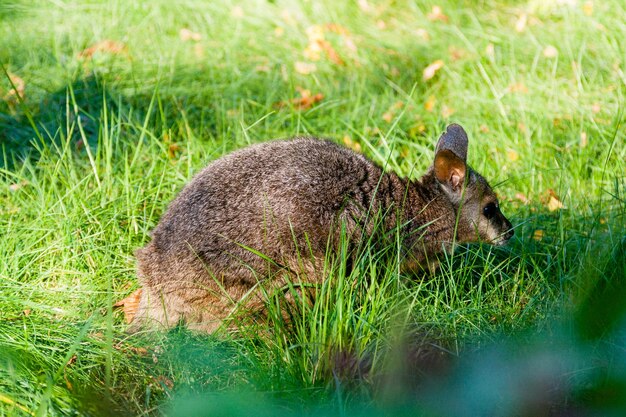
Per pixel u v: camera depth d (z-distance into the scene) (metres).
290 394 7.47
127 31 18.00
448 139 10.80
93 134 13.77
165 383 8.06
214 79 15.97
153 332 8.82
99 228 10.56
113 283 9.94
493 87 14.64
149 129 13.73
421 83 16.00
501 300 9.32
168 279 9.09
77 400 7.38
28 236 10.21
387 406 7.38
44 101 14.88
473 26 18.27
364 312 8.43
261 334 8.80
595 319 8.03
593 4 17.78
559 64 16.05
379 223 9.39
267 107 14.27
